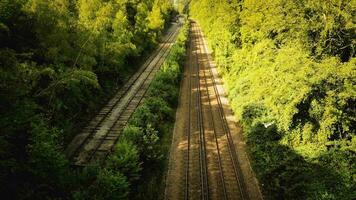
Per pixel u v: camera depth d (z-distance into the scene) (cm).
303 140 2114
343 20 2194
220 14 4966
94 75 2555
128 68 4638
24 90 1742
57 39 2492
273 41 3106
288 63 2284
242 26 4050
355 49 2267
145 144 2089
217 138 2658
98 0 3956
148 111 2661
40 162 1535
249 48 3816
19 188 1493
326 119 1959
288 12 2662
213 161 2281
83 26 2909
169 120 2988
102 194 1508
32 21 2302
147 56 5972
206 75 4875
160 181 2019
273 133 2394
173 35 9562
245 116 2858
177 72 4275
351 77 1959
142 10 5828
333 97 1992
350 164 1822
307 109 2134
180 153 2384
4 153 1481
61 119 2417
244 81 3469
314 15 2378
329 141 1961
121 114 2912
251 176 2114
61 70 2394
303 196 1738
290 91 2148
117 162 1769
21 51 2267
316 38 2430
